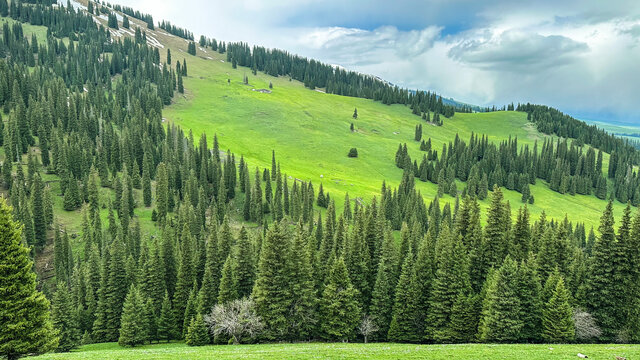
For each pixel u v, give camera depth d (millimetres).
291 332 57781
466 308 55875
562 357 34062
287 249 61969
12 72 183250
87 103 184000
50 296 88062
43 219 107188
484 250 63906
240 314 55562
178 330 68000
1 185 121688
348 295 57625
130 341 61625
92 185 120375
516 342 52438
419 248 75188
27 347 32906
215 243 74938
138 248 104812
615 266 52750
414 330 61625
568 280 58156
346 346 45719
